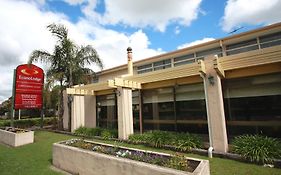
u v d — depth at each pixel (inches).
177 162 155.8
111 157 177.6
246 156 219.0
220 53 414.9
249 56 244.2
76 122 494.9
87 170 195.0
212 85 267.1
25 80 507.5
